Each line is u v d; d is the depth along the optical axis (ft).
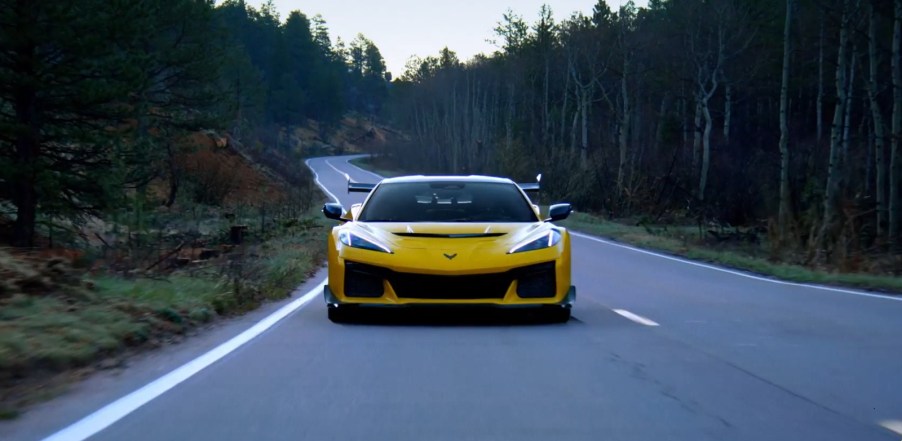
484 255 30.55
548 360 25.85
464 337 29.81
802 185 123.03
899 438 18.07
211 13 135.64
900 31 86.07
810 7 135.74
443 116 387.34
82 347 25.43
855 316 35.99
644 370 24.54
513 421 19.15
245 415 19.63
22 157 86.94
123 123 97.71
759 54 182.80
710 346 28.40
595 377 23.59
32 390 21.72
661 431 18.47
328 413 19.81
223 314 36.50
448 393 21.74
